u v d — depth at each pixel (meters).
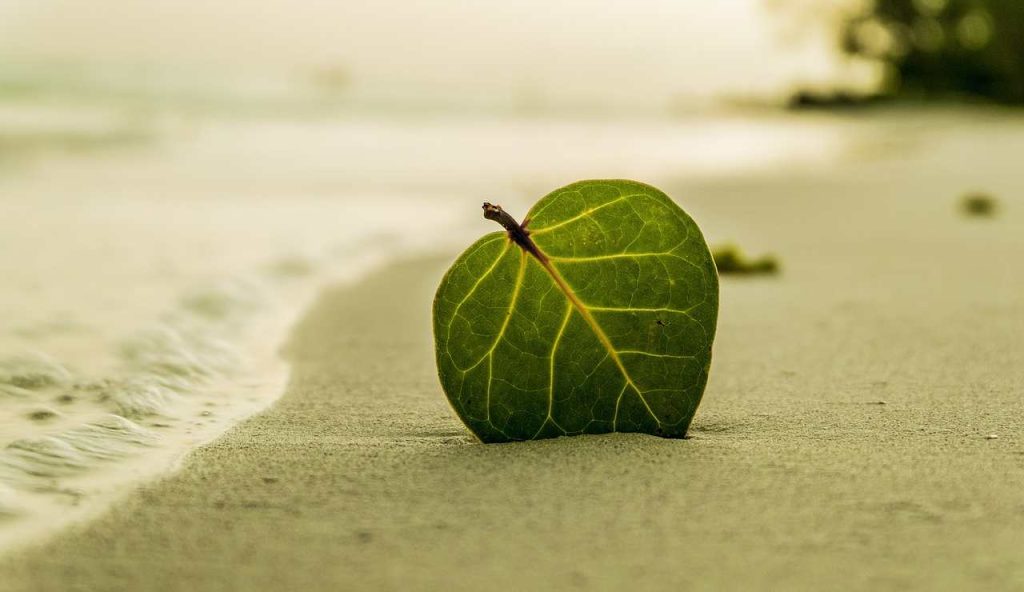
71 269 1.85
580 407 1.15
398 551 1.00
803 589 0.96
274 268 1.92
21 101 7.32
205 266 1.92
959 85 14.92
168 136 6.29
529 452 1.13
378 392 1.29
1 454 1.11
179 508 1.05
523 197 3.56
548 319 1.15
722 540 1.01
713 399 1.26
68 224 2.59
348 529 1.02
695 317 1.15
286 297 1.67
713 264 1.14
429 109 10.46
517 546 1.00
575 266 1.14
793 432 1.17
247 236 2.41
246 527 1.03
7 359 1.32
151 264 1.93
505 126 9.48
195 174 4.41
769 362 1.36
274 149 6.02
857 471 1.09
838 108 13.96
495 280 1.14
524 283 1.14
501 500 1.05
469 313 1.14
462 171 4.75
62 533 1.02
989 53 14.33
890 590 0.96
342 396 1.28
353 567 0.99
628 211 1.14
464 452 1.13
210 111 8.28
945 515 1.03
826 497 1.05
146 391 1.26
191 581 0.98
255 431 1.18
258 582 0.97
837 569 0.98
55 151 5.15
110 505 1.05
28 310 1.53
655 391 1.15
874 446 1.14
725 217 2.86
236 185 3.91
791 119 12.15
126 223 2.64
